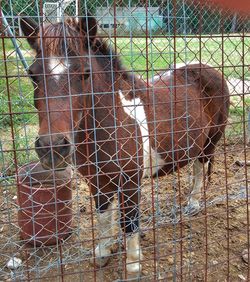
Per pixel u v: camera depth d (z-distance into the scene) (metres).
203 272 2.68
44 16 1.83
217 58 4.86
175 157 2.82
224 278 2.63
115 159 2.34
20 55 2.21
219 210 3.53
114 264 2.81
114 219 2.89
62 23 1.90
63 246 2.93
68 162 1.93
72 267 2.77
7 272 2.68
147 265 2.77
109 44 2.27
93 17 2.02
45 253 2.87
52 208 2.84
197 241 3.07
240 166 4.55
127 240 2.57
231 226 3.27
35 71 1.93
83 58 1.94
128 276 2.62
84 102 1.94
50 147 1.78
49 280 2.62
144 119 2.39
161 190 3.83
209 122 2.96
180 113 2.85
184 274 2.46
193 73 3.19
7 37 1.65
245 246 2.99
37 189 2.65
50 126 1.78
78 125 2.04
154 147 2.62
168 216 3.25
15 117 4.08
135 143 2.39
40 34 1.79
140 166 2.39
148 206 3.41
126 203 2.50
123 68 2.40
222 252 2.92
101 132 2.28
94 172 2.41
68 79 1.82
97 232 3.13
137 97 2.51
